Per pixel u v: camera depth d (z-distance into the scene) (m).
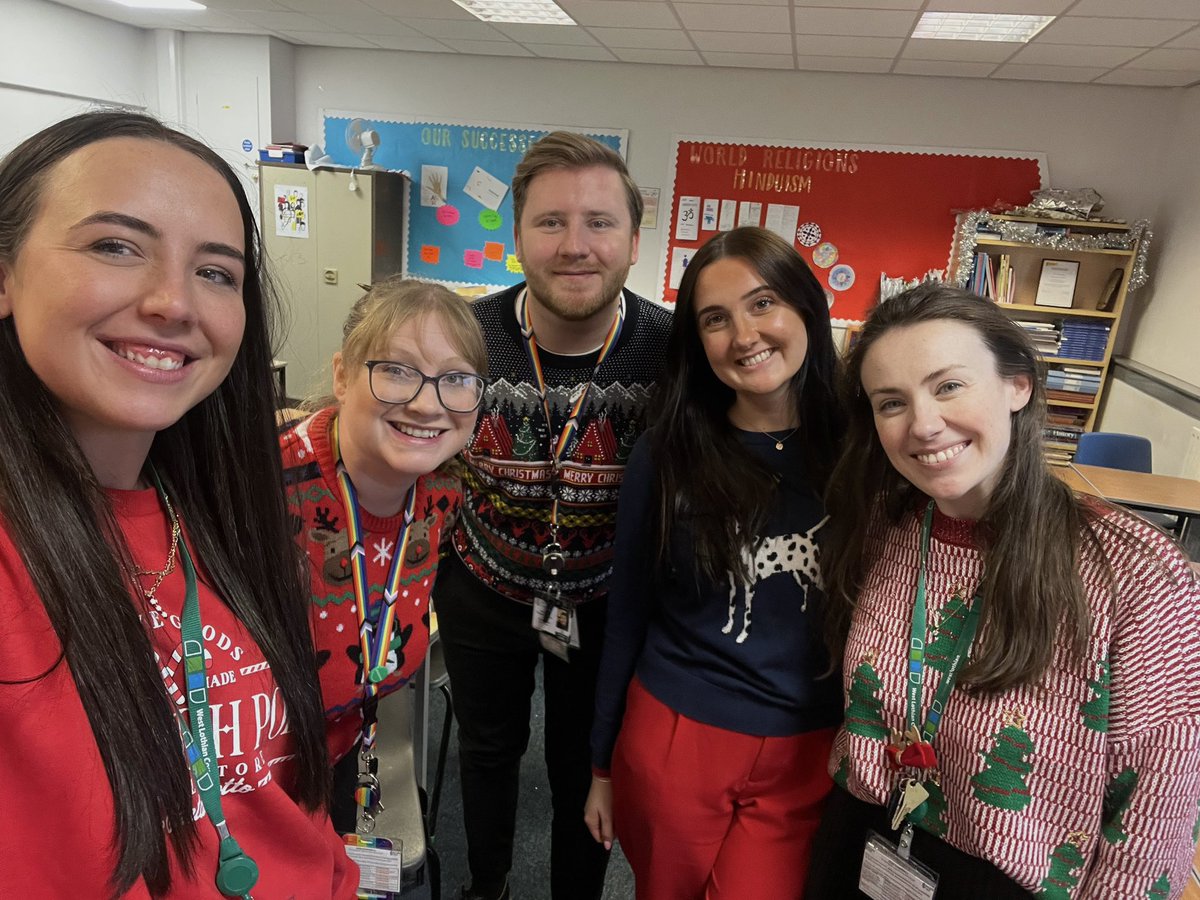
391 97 6.02
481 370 1.14
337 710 1.20
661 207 5.77
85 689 0.65
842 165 5.43
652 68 5.56
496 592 1.68
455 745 2.53
